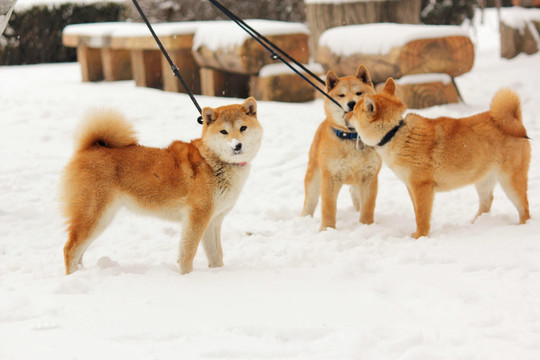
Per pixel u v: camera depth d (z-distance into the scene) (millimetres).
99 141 4992
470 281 4211
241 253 5359
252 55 12375
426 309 3805
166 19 19953
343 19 14211
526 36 14711
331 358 3199
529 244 4820
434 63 10875
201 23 14555
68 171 4875
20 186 7887
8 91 15023
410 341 3334
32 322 3746
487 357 3139
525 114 10195
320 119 10859
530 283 4086
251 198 7633
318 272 4605
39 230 6438
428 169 5496
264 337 3492
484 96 11992
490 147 5523
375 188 6180
